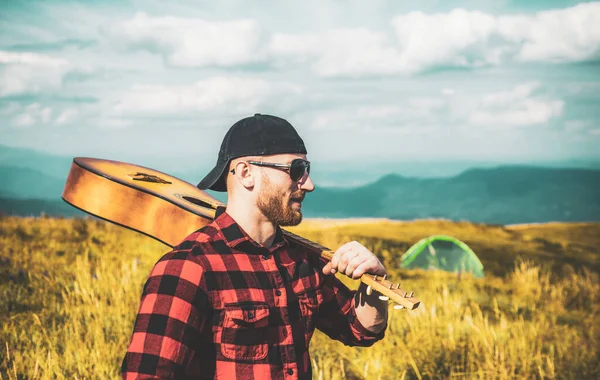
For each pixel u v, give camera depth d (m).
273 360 1.89
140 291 6.79
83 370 4.56
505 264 12.12
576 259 13.15
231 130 2.04
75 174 2.99
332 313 2.22
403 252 12.11
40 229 10.98
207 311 1.87
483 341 5.75
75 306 6.09
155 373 1.76
